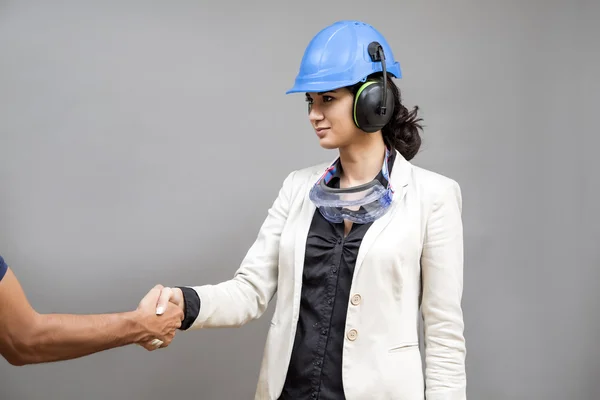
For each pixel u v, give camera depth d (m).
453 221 1.52
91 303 2.32
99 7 2.26
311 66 1.46
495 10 2.36
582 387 2.43
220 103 2.33
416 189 1.53
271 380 1.55
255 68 2.34
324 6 2.34
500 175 2.39
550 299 2.42
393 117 1.60
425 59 2.36
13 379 2.32
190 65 2.31
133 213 2.32
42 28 2.24
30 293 2.29
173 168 2.33
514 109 2.38
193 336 2.39
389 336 1.46
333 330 1.49
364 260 1.46
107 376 2.36
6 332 1.28
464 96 2.37
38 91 2.25
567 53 2.37
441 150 2.38
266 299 1.67
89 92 2.27
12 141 2.26
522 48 2.37
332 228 1.52
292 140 2.37
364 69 1.44
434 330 1.50
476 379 2.43
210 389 2.40
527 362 2.43
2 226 2.27
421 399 1.48
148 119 2.30
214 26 2.31
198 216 2.35
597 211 2.39
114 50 2.28
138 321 1.46
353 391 1.44
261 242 1.68
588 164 2.39
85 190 2.29
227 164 2.35
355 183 1.57
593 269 2.41
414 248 1.49
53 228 2.29
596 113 2.38
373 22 2.35
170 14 2.29
